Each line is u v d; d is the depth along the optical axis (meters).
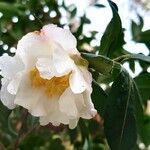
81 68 0.21
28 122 0.30
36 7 0.39
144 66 0.32
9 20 0.38
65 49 0.21
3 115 0.28
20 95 0.22
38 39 0.21
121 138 0.23
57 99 0.22
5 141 0.38
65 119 0.22
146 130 0.42
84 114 0.21
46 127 0.37
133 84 0.24
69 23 0.41
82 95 0.21
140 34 0.38
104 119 0.23
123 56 0.25
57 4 0.41
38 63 0.20
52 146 0.42
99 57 0.21
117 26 0.27
